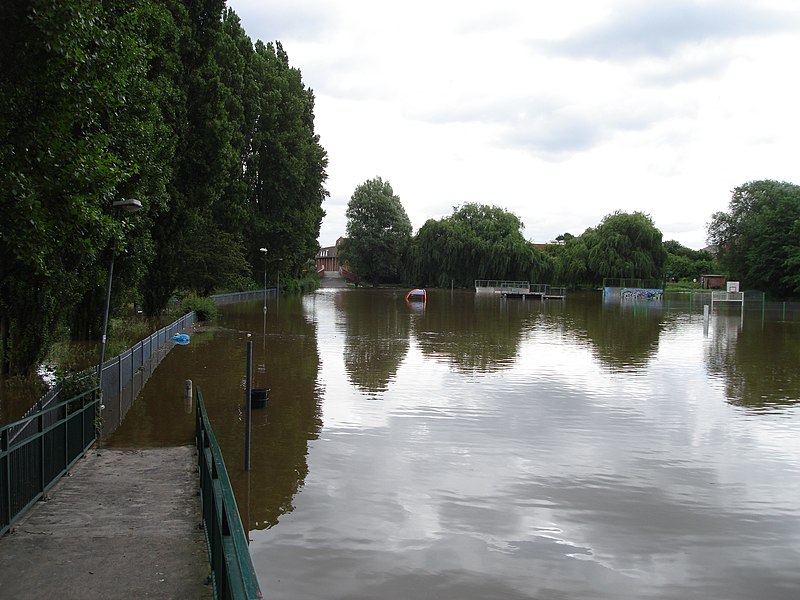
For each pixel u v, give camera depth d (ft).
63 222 29.22
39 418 26.86
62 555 21.01
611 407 52.90
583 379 65.92
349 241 313.12
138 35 46.55
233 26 140.26
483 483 34.24
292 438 42.14
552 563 25.41
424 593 22.86
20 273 44.68
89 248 31.58
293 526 28.30
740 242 214.48
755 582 24.27
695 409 52.60
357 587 23.16
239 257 132.36
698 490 33.76
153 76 72.02
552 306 190.08
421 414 49.39
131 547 21.76
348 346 88.53
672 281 327.47
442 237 290.15
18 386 48.70
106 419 45.06
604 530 28.60
